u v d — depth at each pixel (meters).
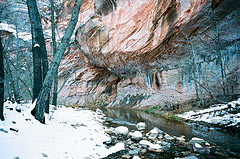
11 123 3.46
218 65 11.25
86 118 7.99
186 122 8.00
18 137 3.09
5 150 2.51
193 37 11.38
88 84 23.50
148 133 5.80
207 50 11.86
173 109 11.44
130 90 20.12
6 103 5.06
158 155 3.84
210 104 9.64
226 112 7.23
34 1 5.69
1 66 3.50
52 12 9.27
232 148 4.21
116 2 14.03
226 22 9.77
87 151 3.70
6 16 9.03
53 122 5.12
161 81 15.30
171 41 12.27
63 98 22.61
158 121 8.73
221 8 8.95
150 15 11.64
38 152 2.96
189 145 4.51
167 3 10.10
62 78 23.27
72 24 4.70
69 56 21.08
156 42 12.42
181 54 13.33
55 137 3.97
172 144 4.68
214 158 3.65
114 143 4.66
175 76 14.12
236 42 10.48
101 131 5.86
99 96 23.52
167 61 14.55
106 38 15.55
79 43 18.52
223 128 5.91
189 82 12.91
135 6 12.49
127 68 18.00
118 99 20.97
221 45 11.05
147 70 16.89
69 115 7.78
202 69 12.12
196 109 9.60
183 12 9.90
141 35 13.02
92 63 20.39
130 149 4.18
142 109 15.05
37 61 5.38
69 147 3.68
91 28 15.91
